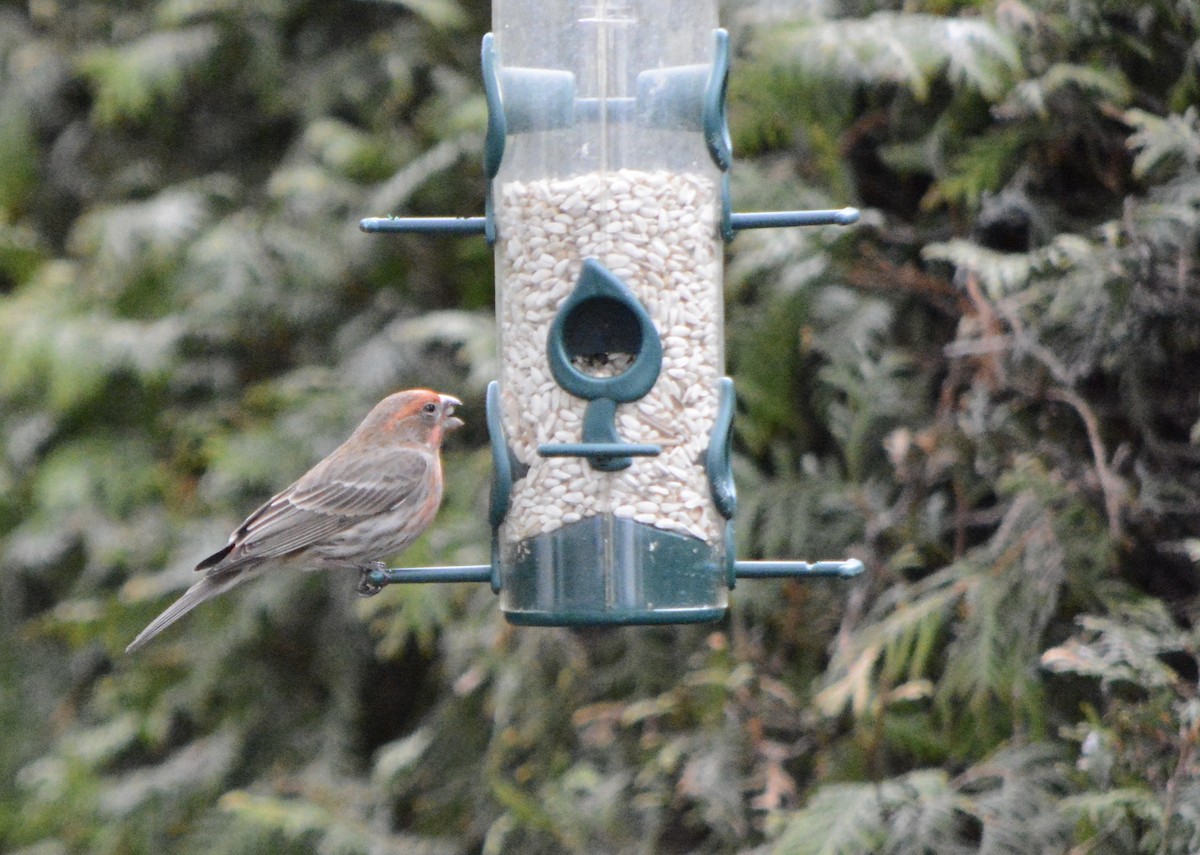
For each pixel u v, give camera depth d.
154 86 13.38
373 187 12.84
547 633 10.93
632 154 8.62
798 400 10.70
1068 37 9.95
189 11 13.36
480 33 12.83
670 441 8.48
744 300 10.93
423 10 12.24
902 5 10.63
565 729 10.93
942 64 10.04
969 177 10.02
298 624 12.72
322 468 10.43
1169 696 8.44
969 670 9.23
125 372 13.77
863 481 10.33
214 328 13.14
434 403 10.72
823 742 9.88
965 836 9.53
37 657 14.09
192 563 12.41
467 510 11.37
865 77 10.01
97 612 12.86
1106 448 9.73
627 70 8.62
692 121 8.70
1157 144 9.05
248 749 12.52
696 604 8.44
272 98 13.46
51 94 14.63
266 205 13.65
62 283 13.64
